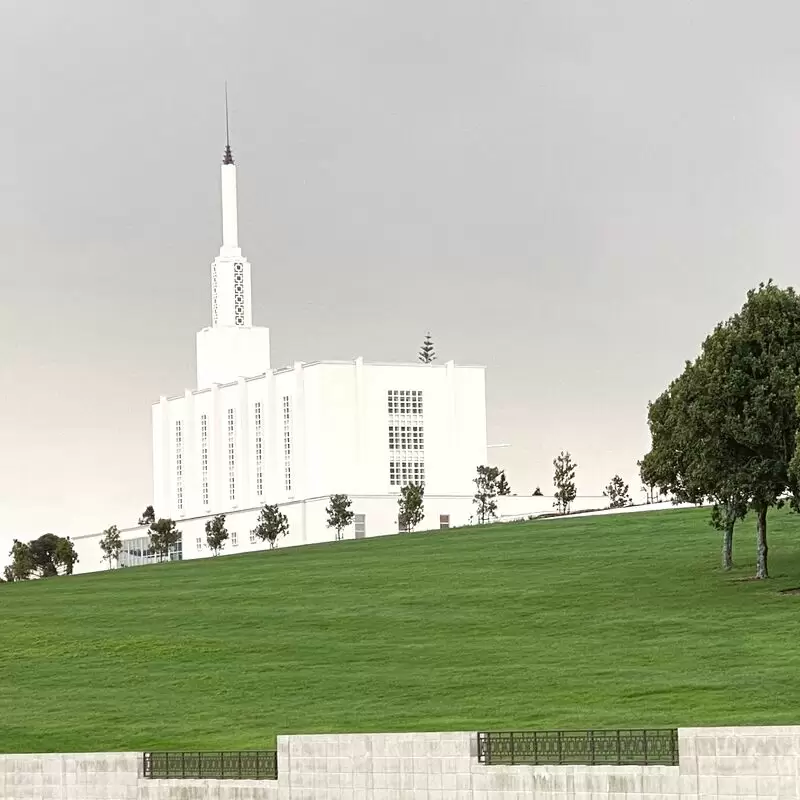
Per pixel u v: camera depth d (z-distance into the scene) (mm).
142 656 89375
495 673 75688
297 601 105438
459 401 183750
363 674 78562
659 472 97250
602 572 105000
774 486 91625
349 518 167125
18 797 50594
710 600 89812
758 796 35562
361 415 179250
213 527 176375
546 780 39469
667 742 38281
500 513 175500
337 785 43688
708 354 93500
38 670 87375
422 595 103062
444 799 41594
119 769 48469
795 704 62281
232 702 74500
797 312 93312
